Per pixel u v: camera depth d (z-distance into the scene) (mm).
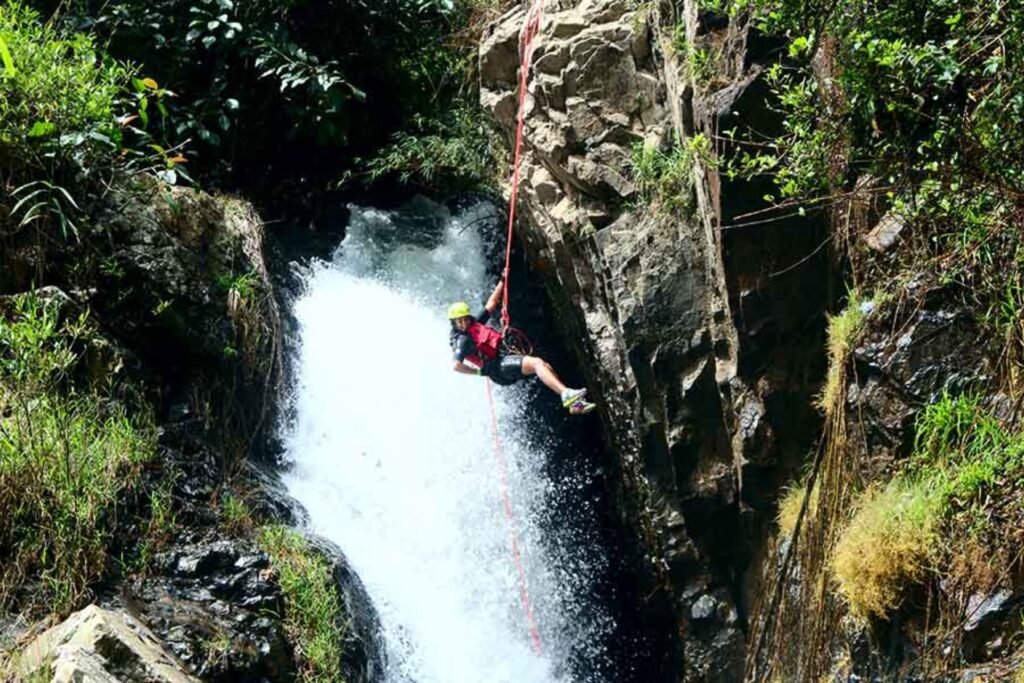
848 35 6652
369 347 11266
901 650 6680
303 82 12031
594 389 10914
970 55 6375
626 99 9461
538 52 9805
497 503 10719
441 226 12836
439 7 13008
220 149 12359
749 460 8477
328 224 12695
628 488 10336
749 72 7871
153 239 9258
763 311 8164
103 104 9289
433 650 9391
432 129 13000
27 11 9812
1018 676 6023
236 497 8797
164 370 9102
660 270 8906
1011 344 6844
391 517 10102
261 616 7887
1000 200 6621
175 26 12195
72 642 6508
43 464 7645
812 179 7152
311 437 10359
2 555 7348
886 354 7246
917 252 7301
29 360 7988
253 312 9742
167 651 7320
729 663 8977
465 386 11352
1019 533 6336
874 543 6801
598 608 10547
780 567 8227
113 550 7793
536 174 10273
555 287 11367
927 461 6984
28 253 8742
